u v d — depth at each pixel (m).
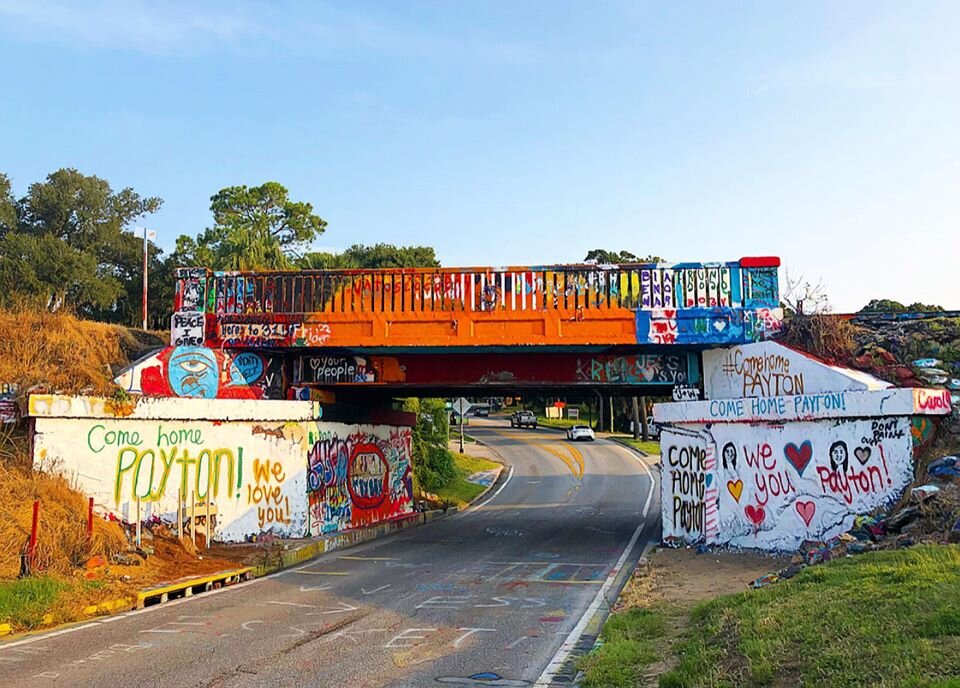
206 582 12.91
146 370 16.78
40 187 53.25
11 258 45.59
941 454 12.19
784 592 8.48
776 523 14.48
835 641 6.26
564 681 7.68
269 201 50.97
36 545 11.58
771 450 14.68
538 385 19.38
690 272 17.36
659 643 8.34
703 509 16.20
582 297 17.55
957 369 14.84
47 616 10.13
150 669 8.06
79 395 14.38
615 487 34.56
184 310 18.44
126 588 11.86
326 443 19.55
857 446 13.11
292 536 17.83
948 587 6.99
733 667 6.51
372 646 9.12
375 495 22.91
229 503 16.62
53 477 13.52
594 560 16.41
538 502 30.70
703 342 17.08
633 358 18.86
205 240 48.53
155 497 15.34
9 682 7.57
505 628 10.10
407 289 18.00
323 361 19.52
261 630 9.95
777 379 15.55
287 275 18.38
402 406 30.78
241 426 17.02
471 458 44.62
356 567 15.50
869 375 14.53
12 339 16.12
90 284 47.28
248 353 18.66
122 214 55.88
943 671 5.14
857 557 9.55
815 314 16.33
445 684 7.59
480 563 16.05
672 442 17.31
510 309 17.67
